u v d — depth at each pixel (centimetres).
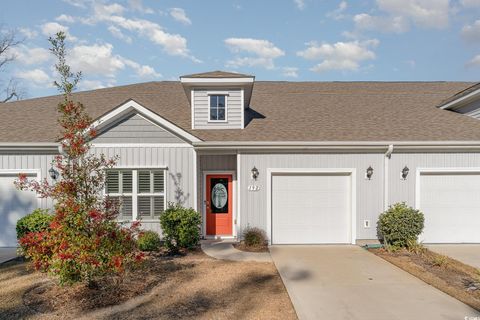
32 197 1062
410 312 557
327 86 1720
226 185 1173
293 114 1301
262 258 895
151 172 1062
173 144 1065
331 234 1081
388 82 1794
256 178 1063
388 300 607
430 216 1077
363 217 1071
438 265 822
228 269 792
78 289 643
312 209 1080
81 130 660
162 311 554
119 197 1046
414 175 1069
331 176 1078
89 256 580
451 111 1336
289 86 1709
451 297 622
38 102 1441
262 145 1035
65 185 612
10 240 1062
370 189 1071
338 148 1049
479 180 1077
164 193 1062
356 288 668
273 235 1074
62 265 581
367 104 1434
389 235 990
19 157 1052
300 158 1069
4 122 1190
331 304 588
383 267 814
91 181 657
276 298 616
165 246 983
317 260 876
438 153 1069
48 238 607
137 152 1057
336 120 1233
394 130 1137
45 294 626
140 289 650
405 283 699
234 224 1163
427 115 1290
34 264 606
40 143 1028
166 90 1591
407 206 1048
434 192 1077
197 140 1040
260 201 1064
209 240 1126
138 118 1057
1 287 670
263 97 1519
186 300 602
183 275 743
